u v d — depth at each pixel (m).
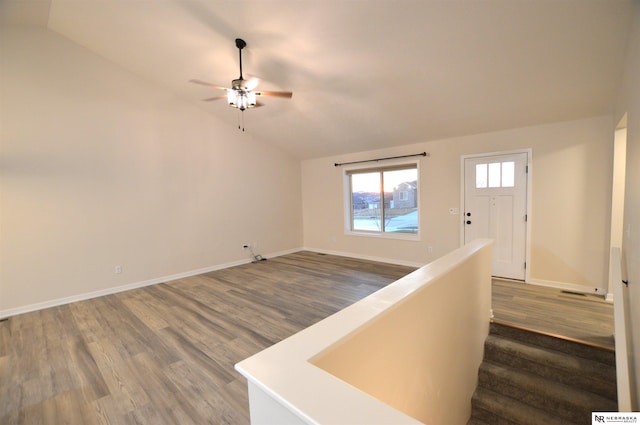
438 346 1.87
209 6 2.99
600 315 2.99
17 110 3.61
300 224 7.15
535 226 3.94
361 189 6.18
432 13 2.53
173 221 5.00
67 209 3.98
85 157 4.11
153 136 4.74
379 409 0.67
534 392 2.47
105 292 4.29
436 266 1.97
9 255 3.58
